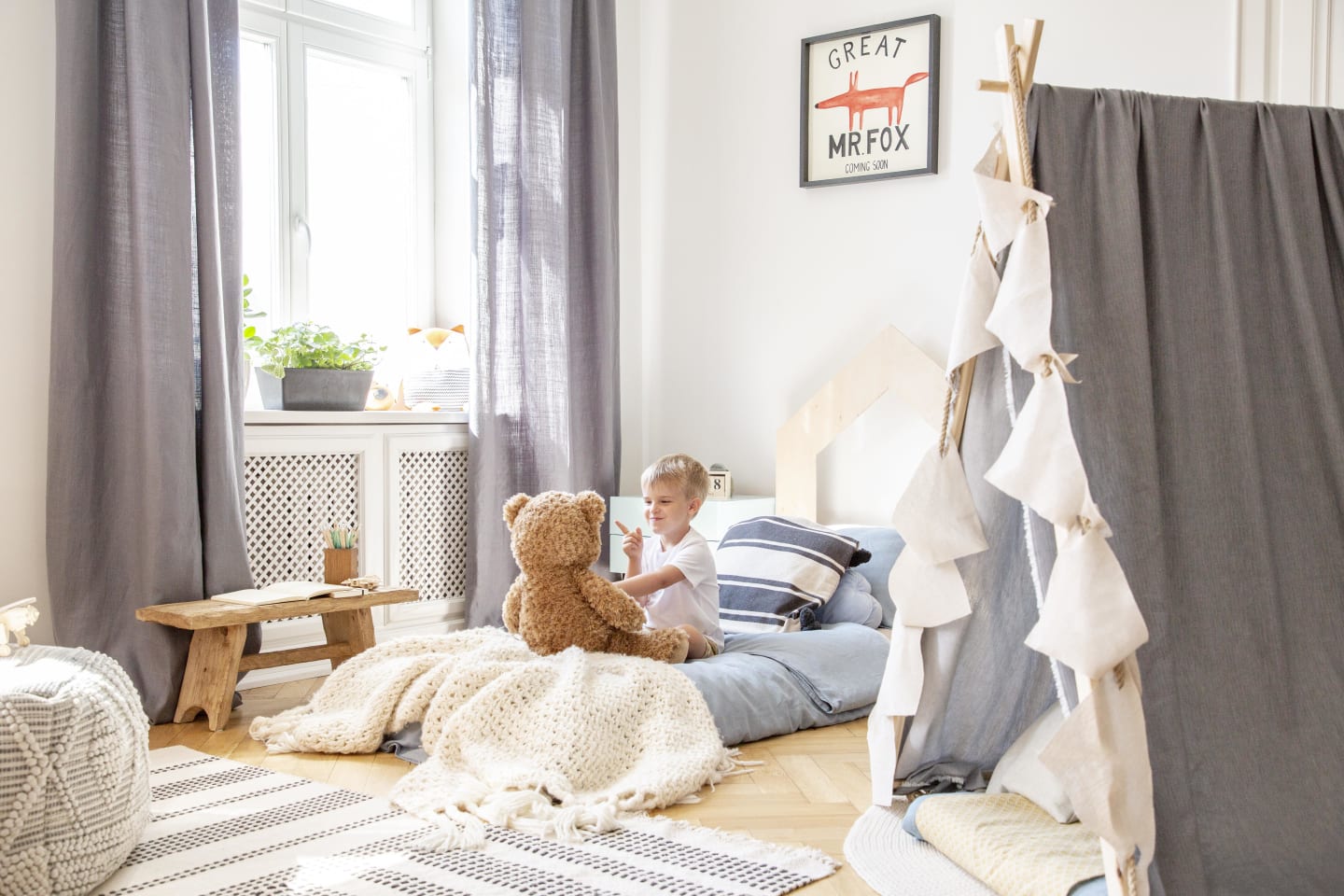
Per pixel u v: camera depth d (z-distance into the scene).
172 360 2.51
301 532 3.00
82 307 2.47
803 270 3.55
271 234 3.31
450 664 2.22
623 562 3.52
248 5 3.22
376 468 3.16
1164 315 1.47
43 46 2.50
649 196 3.93
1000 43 1.43
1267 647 1.44
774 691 2.35
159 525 2.47
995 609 1.74
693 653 2.50
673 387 3.88
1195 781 1.37
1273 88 2.78
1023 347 1.35
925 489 1.61
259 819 1.78
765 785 2.00
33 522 2.50
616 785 1.93
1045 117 1.45
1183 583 1.43
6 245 2.46
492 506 3.32
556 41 3.45
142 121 2.46
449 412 3.37
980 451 1.62
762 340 3.65
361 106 3.58
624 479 3.89
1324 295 1.56
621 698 2.09
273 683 2.90
